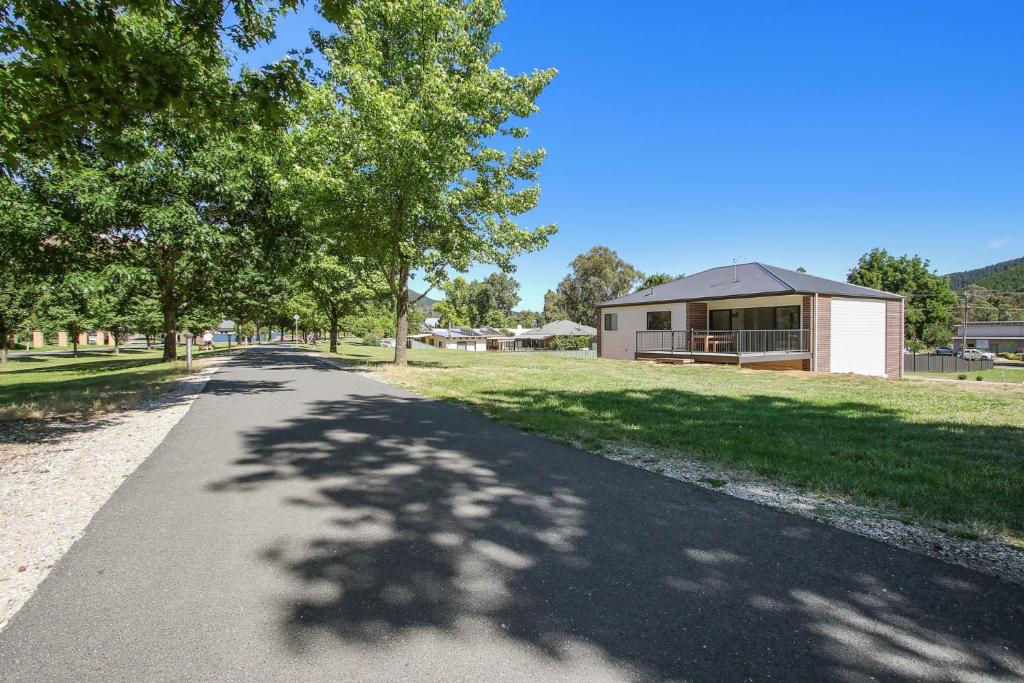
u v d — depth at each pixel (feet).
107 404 30.73
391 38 51.26
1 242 46.29
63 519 12.62
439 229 52.80
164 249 63.10
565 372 51.88
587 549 11.02
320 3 22.12
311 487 15.08
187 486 15.16
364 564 10.30
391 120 43.60
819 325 76.33
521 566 10.25
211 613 8.55
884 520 12.55
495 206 54.54
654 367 62.03
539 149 55.77
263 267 57.11
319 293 102.78
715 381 44.80
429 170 45.29
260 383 42.70
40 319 122.72
